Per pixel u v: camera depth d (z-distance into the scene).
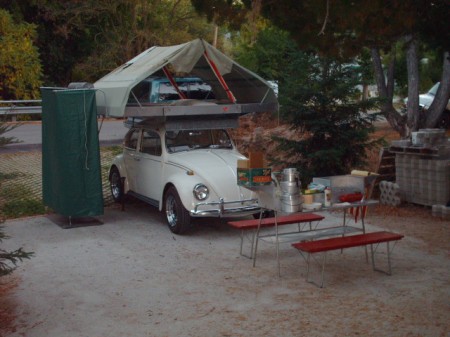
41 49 35.81
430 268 8.19
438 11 8.80
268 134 16.45
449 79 15.13
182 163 10.30
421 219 10.88
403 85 27.30
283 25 9.19
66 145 10.62
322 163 12.47
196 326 6.43
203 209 9.91
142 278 8.05
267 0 8.80
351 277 7.89
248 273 8.16
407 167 11.67
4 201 13.10
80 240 10.05
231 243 9.71
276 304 6.99
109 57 35.22
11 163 17.38
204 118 11.09
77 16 34.38
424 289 7.35
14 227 11.02
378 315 6.56
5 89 31.28
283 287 7.57
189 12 36.28
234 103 11.70
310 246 7.45
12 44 30.36
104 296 7.41
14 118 25.05
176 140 10.95
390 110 15.75
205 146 11.23
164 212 11.16
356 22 8.32
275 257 8.90
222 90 12.41
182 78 14.12
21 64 30.48
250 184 7.82
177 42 36.22
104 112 11.01
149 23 36.47
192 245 9.63
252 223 8.92
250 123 18.72
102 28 36.56
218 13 9.52
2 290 7.72
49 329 6.47
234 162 10.46
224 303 7.07
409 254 8.85
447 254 8.81
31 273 8.38
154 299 7.27
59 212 10.96
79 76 36.12
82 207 10.78
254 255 8.54
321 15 8.20
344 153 12.51
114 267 8.56
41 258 9.07
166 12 36.84
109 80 11.57
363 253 8.98
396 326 6.25
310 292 7.36
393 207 11.70
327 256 8.88
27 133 23.25
